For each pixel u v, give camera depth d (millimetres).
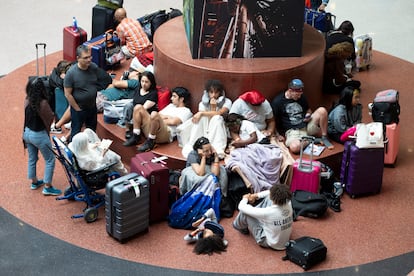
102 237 8352
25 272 7734
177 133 9641
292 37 10180
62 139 10141
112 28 12695
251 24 10008
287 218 7996
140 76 10094
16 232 8398
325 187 9250
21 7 16891
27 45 14570
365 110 11094
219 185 8695
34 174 9188
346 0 18203
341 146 9797
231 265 7875
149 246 8203
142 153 8805
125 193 7953
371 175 9156
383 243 8336
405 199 9258
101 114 10617
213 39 10031
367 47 12891
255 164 8922
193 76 9945
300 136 9703
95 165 8547
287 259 7984
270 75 9812
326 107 11039
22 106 11641
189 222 8508
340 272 7793
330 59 11352
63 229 8484
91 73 9688
